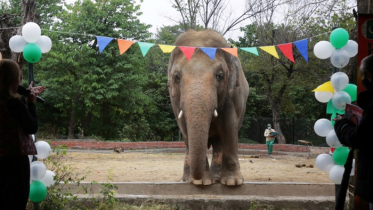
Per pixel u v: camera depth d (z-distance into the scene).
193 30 8.77
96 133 32.66
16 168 4.77
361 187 4.20
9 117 4.78
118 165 13.95
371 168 4.09
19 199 4.75
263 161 17.58
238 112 9.05
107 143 24.30
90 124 32.62
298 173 12.48
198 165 7.23
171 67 8.42
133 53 29.66
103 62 28.47
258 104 37.75
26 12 11.04
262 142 33.00
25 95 5.19
